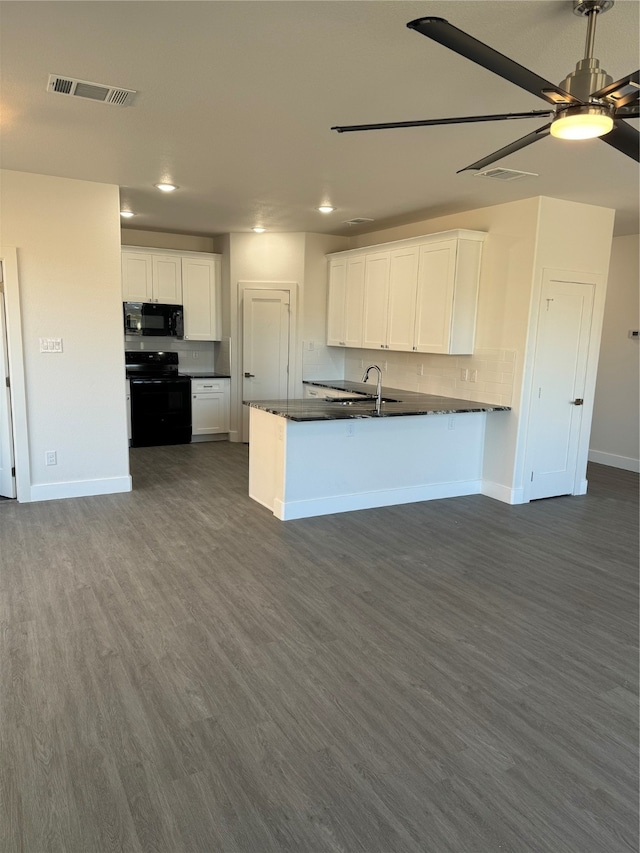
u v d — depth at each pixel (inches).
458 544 160.7
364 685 95.1
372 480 191.0
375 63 94.2
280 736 82.5
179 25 83.1
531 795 73.0
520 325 188.9
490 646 108.3
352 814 69.4
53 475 187.9
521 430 194.9
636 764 79.1
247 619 115.3
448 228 215.9
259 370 283.9
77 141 136.5
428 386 231.6
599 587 135.5
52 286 177.0
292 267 272.4
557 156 138.3
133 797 71.0
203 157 148.0
